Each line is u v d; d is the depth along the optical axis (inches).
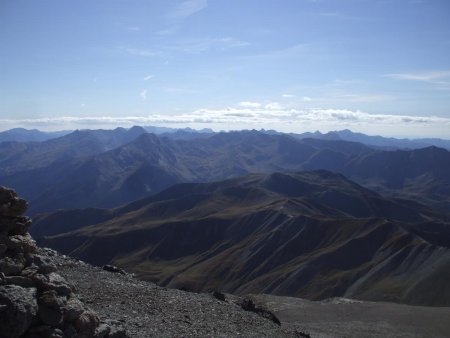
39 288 625.9
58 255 1354.6
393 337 1557.6
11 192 730.8
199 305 1144.2
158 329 853.2
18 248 673.0
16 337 542.9
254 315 1216.8
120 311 919.0
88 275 1204.5
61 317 597.6
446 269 4616.1
